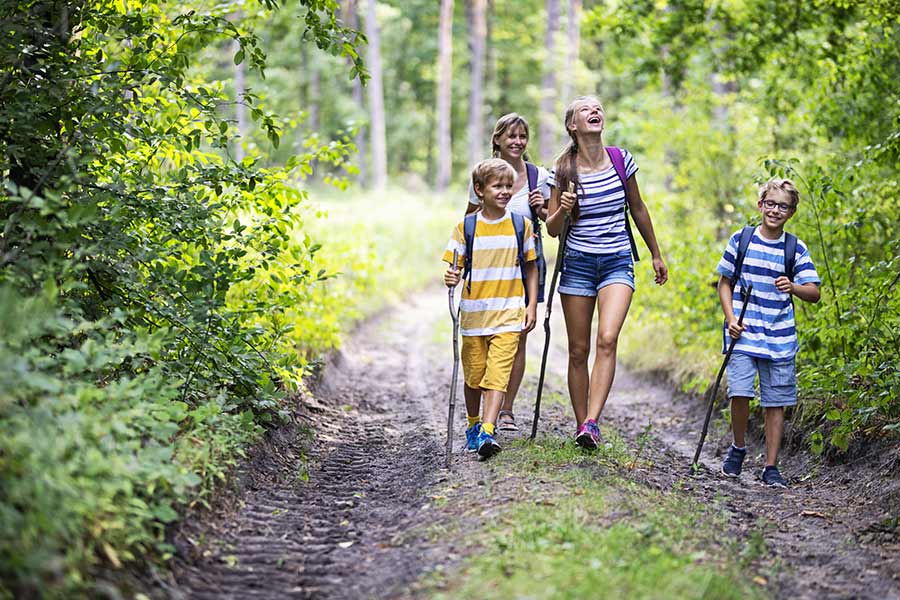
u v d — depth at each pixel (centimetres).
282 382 742
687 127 1323
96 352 421
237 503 520
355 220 1886
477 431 630
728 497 580
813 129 1186
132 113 641
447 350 1242
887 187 839
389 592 399
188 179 623
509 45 4428
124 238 556
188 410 562
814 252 839
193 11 658
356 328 1357
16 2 580
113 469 379
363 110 3909
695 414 895
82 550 358
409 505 531
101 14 625
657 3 1210
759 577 427
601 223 621
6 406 369
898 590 426
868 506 567
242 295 784
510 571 389
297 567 442
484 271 606
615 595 364
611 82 3612
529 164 692
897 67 1020
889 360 657
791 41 1159
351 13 3409
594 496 493
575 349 636
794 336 635
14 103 562
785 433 722
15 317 380
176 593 389
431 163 5256
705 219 1287
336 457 677
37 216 502
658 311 1146
